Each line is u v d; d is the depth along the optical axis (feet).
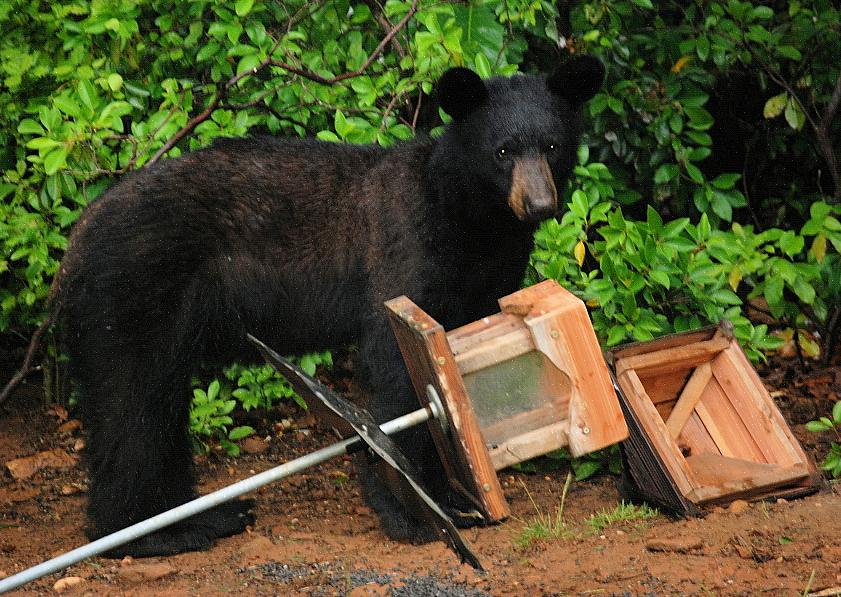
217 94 36.73
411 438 31.04
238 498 34.42
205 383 43.55
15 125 39.24
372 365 31.60
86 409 31.71
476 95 30.30
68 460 39.63
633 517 29.17
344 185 31.89
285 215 31.60
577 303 22.95
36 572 22.99
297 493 36.73
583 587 24.08
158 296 30.73
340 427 24.18
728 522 27.22
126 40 38.06
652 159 45.06
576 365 22.98
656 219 35.65
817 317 45.42
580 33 44.11
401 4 37.70
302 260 31.76
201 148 32.22
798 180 51.29
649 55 46.65
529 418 23.36
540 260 36.09
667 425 31.14
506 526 31.01
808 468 29.01
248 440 41.50
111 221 30.96
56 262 38.45
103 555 30.99
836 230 41.19
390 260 31.04
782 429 29.53
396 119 40.78
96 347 31.07
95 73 38.17
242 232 31.45
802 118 45.39
